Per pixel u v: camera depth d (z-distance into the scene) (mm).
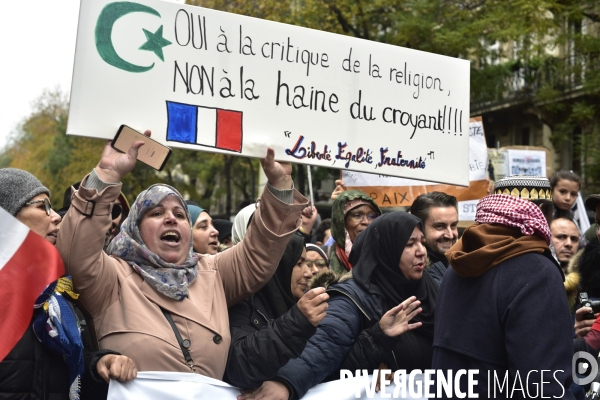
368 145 3773
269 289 4020
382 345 3723
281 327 3359
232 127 3488
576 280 4605
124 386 3201
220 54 3496
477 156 7141
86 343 3672
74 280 3197
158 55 3379
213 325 3420
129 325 3299
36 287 2967
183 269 3467
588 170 19453
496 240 3236
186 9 3447
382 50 3836
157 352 3273
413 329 4004
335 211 5344
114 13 3318
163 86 3381
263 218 3578
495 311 3168
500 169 8414
